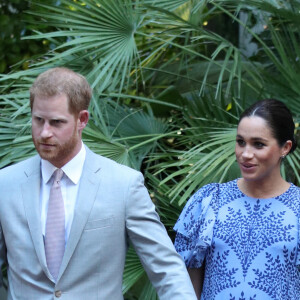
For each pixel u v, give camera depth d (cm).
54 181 939
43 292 914
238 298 991
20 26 2066
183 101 1781
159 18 1603
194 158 1403
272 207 1017
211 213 1041
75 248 913
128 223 943
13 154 1427
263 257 994
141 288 1664
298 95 1609
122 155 1454
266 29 2042
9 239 933
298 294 1009
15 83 1683
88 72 1612
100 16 1562
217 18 2409
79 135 935
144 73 1991
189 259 1052
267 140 997
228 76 1961
